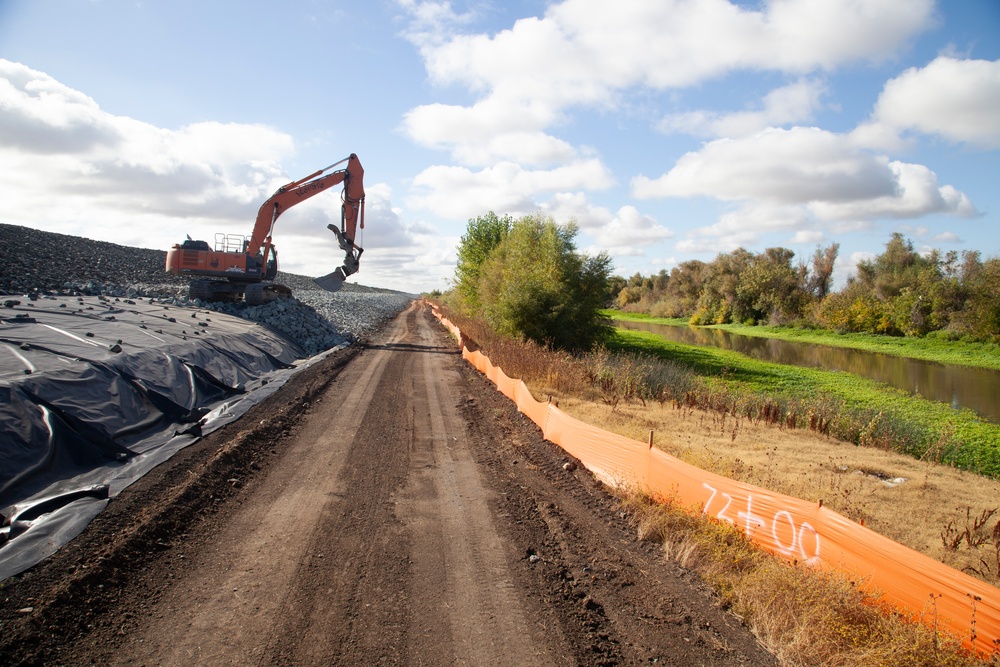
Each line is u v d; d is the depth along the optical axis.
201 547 5.65
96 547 5.41
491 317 28.66
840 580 4.91
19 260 25.84
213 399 12.28
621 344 37.09
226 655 3.94
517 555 5.73
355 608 4.62
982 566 6.30
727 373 24.58
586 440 9.05
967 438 14.24
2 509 5.93
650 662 4.11
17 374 8.22
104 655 3.88
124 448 8.20
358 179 26.27
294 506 6.84
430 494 7.43
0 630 4.01
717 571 5.50
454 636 4.28
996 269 40.25
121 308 16.58
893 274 52.59
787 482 8.81
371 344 26.42
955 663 3.99
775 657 4.25
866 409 15.84
